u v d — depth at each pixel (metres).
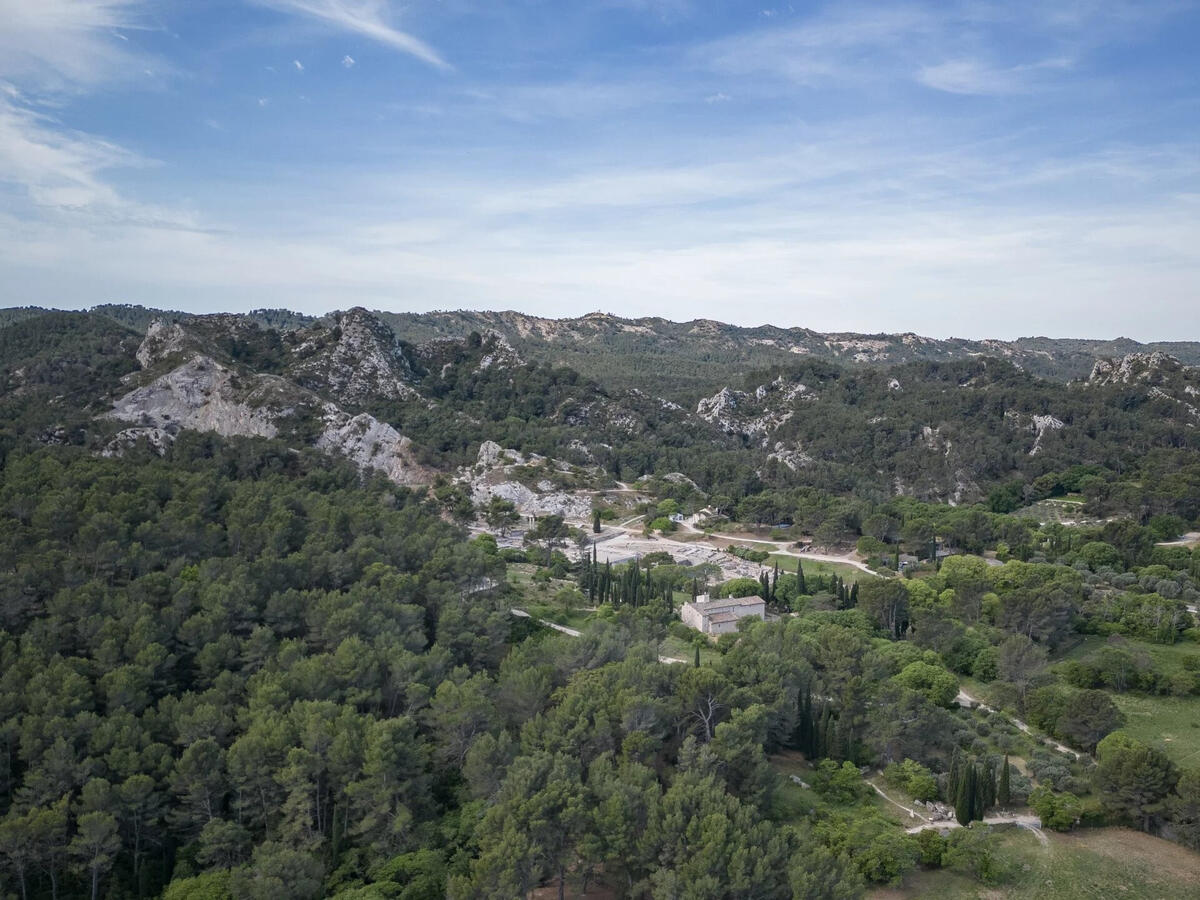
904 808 93.62
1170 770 94.44
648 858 72.50
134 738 83.50
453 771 91.38
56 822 73.19
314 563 128.88
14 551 116.12
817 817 89.31
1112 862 87.31
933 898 80.94
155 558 123.81
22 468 159.25
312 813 82.88
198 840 79.56
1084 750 109.81
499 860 68.12
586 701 90.31
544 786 76.94
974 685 131.50
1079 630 153.88
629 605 148.50
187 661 102.75
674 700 94.75
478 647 115.50
